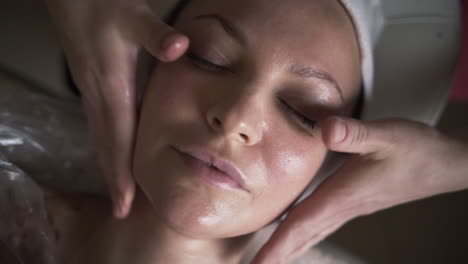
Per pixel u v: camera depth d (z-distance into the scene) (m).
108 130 0.77
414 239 1.33
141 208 0.79
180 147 0.65
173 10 0.83
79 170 0.99
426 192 0.81
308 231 0.77
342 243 1.30
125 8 0.71
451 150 0.77
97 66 0.74
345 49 0.73
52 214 0.83
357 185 0.75
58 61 1.39
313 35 0.68
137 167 0.71
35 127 0.97
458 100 1.46
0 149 0.89
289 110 0.68
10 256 0.67
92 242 0.81
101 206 0.86
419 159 0.75
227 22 0.68
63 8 0.74
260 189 0.66
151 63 0.76
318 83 0.68
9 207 0.70
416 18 1.00
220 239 0.81
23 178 0.74
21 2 1.46
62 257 0.79
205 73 0.67
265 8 0.67
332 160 0.81
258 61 0.65
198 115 0.65
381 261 1.29
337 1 0.74
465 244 1.33
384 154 0.73
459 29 1.01
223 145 0.63
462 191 1.42
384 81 1.01
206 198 0.64
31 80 1.37
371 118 1.02
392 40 1.01
